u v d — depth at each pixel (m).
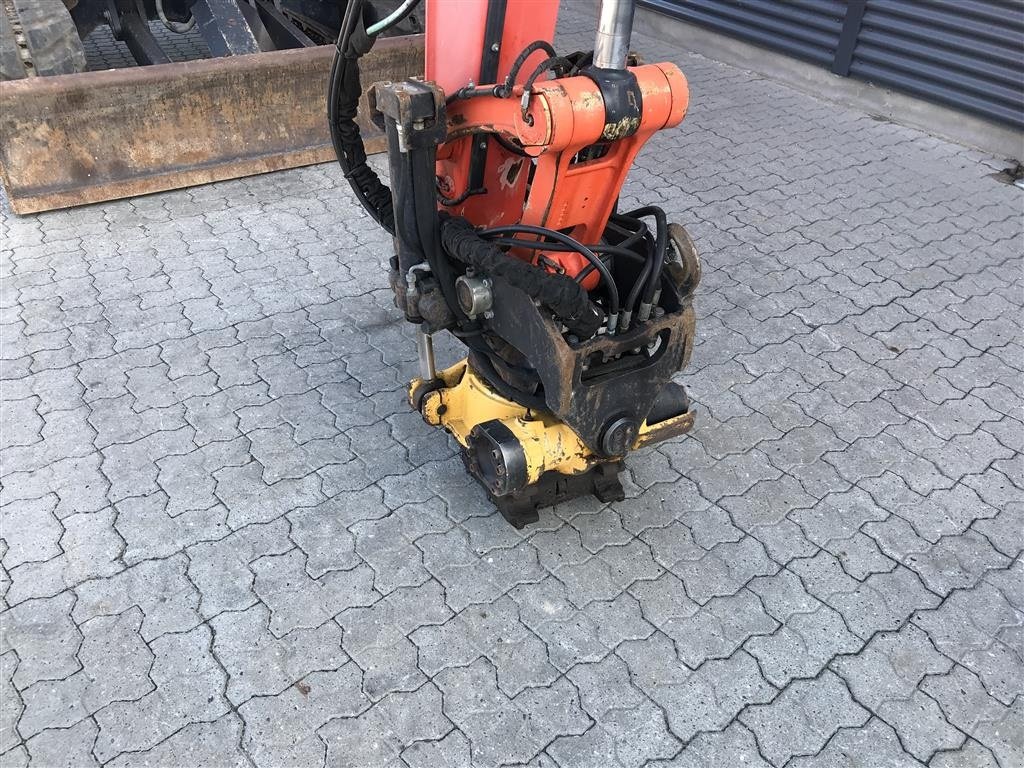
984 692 2.45
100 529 2.79
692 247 2.37
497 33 2.33
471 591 2.67
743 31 7.03
